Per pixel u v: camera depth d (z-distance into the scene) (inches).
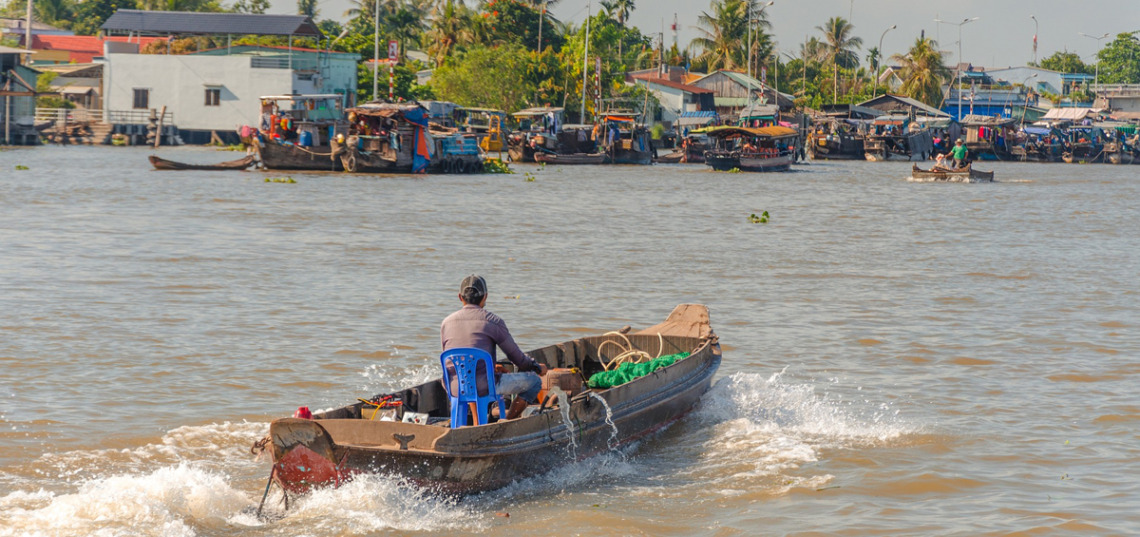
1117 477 481.1
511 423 439.5
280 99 3171.8
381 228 1503.4
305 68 4340.6
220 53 4375.0
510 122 4790.8
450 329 460.1
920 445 529.3
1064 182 3265.3
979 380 668.7
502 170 3228.3
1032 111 6756.9
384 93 4557.1
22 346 700.7
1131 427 561.9
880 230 1630.2
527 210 1876.2
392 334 774.5
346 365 677.9
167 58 4234.7
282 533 406.6
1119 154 5216.5
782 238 1492.4
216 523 415.5
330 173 2883.9
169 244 1256.8
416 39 6072.8
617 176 3203.7
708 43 6382.9
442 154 3078.2
